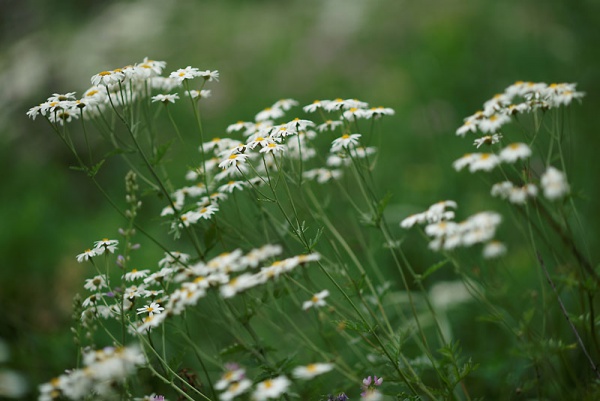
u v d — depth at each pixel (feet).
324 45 30.63
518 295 13.07
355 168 10.73
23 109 27.04
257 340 10.41
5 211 21.20
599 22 22.29
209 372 12.29
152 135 11.87
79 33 31.71
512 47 23.66
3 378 11.77
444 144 20.68
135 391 9.96
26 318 15.26
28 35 33.71
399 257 16.17
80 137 25.17
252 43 32.58
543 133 17.88
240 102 28.04
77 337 9.64
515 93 10.84
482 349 12.88
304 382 10.21
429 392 9.54
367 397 8.70
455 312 14.23
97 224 20.27
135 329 9.25
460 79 22.81
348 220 16.07
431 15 29.40
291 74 29.32
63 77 28.02
